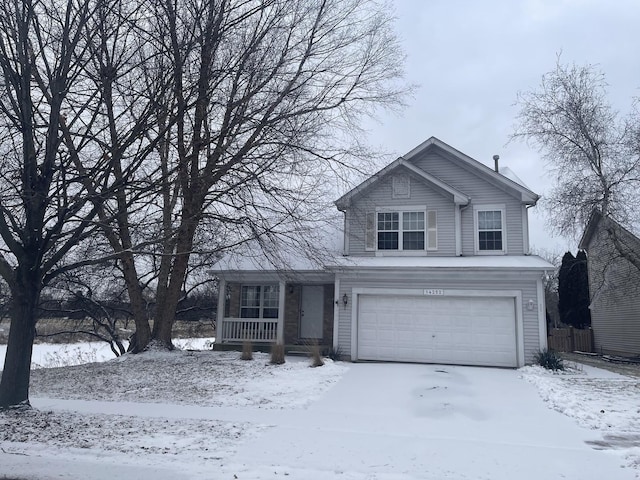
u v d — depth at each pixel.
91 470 6.35
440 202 19.14
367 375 14.41
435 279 17.44
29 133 9.68
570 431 8.90
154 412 10.16
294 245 16.25
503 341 16.77
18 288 10.03
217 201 14.50
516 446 7.83
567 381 14.05
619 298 24.05
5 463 6.64
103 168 10.18
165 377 14.35
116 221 11.34
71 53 9.72
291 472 6.35
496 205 18.98
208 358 17.39
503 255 18.58
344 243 19.56
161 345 18.52
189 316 28.09
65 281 20.28
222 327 20.11
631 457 7.27
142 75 11.13
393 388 12.66
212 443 7.73
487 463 6.92
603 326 26.34
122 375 14.82
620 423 9.38
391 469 6.58
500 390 12.52
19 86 9.59
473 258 18.28
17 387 9.90
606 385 13.40
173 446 7.53
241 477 6.12
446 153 19.67
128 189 10.95
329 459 6.98
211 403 11.15
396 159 18.88
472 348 16.97
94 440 7.83
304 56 14.99
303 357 18.20
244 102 12.80
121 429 8.60
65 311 23.02
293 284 20.78
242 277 20.05
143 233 12.94
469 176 19.39
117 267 19.62
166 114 10.02
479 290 17.06
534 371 15.21
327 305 20.67
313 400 11.41
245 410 10.41
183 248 18.06
